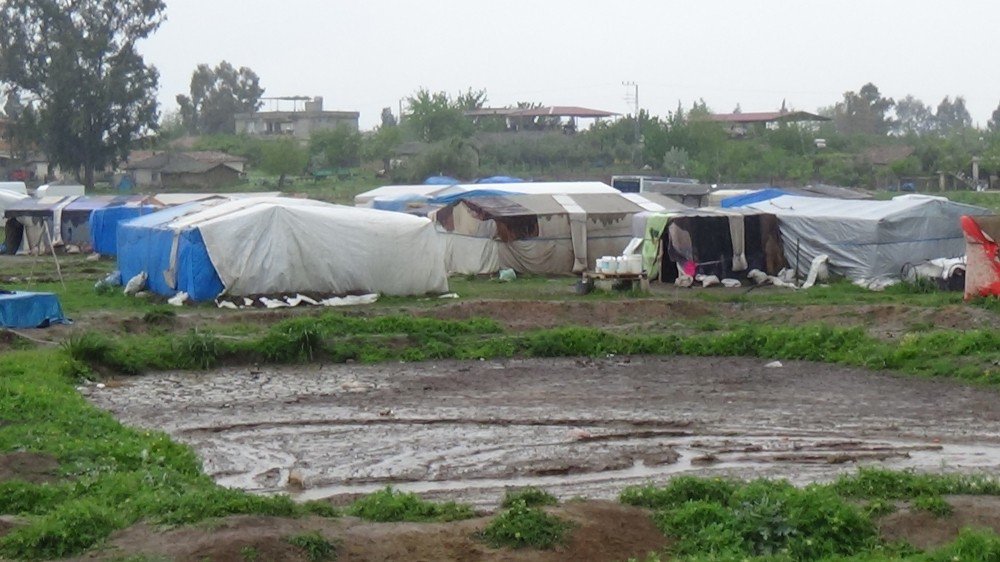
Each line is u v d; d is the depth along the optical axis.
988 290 29.75
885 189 89.50
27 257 54.00
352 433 19.02
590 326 30.25
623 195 44.69
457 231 42.00
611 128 102.62
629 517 12.22
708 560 11.00
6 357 23.56
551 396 22.19
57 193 74.44
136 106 92.06
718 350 26.92
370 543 11.48
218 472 16.38
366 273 34.81
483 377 24.41
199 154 106.50
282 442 18.36
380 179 98.50
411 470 16.39
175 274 34.41
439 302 34.19
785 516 11.88
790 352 26.19
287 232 33.94
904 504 12.77
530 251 41.12
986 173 93.06
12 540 11.55
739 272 38.12
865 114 154.88
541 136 104.88
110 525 11.92
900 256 36.50
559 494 15.00
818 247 37.72
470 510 12.88
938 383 22.83
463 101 131.62
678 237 37.78
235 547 11.03
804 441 18.06
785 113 118.69
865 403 21.03
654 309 31.52
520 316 31.20
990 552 10.92
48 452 15.33
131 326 29.12
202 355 25.56
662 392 22.45
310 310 32.50
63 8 90.06
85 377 23.59
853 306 30.41
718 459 16.95
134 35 91.38
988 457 16.91
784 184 87.62
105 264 49.56
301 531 11.51
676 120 100.69
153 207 52.91
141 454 15.67
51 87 89.06
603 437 18.47
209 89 163.25
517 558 11.33
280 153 94.94
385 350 26.86
